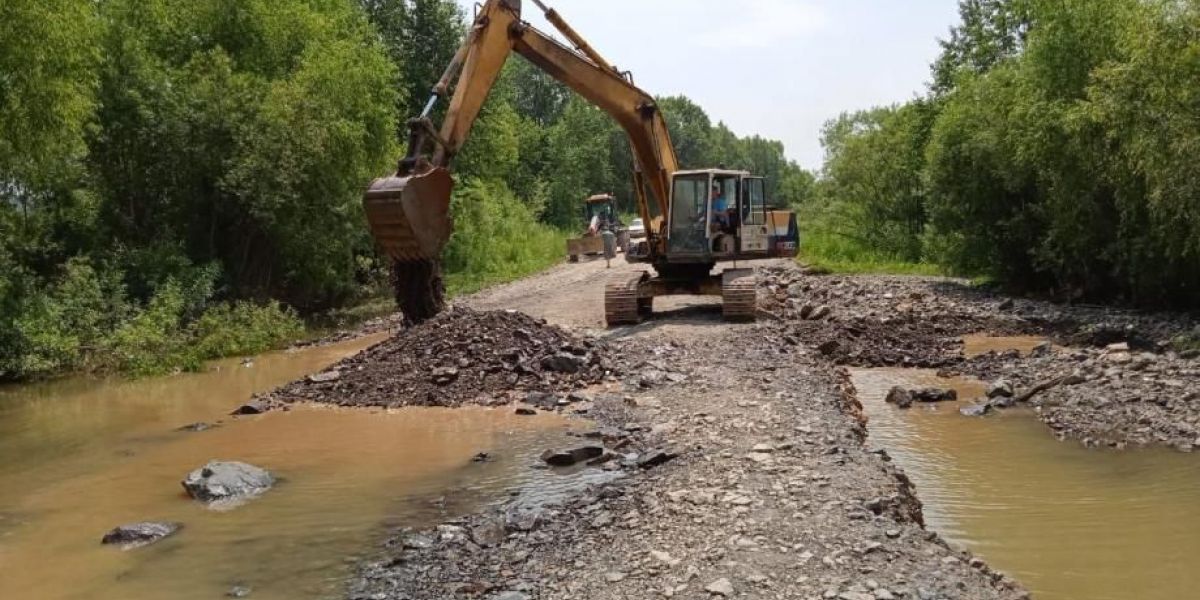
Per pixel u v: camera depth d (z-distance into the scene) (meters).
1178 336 15.03
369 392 12.62
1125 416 10.40
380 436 10.50
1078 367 12.93
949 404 11.87
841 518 6.39
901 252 36.72
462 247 35.66
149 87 21.94
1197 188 14.37
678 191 19.12
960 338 17.16
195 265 22.36
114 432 11.58
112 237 21.80
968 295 23.42
